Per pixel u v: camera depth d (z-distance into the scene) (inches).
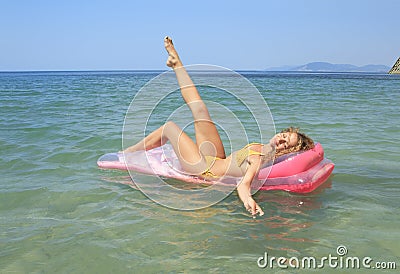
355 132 242.1
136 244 98.1
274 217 117.1
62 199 128.7
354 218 115.8
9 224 109.3
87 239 100.3
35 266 87.3
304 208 125.0
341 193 138.3
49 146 198.4
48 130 239.6
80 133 230.5
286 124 270.2
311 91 627.8
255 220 114.8
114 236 102.3
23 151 188.5
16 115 307.4
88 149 193.3
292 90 659.4
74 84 901.2
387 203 128.0
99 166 162.7
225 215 118.5
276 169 143.3
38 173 155.6
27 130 239.1
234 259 91.0
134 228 107.5
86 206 123.3
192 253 93.8
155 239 101.0
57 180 147.6
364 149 197.9
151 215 117.0
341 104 404.5
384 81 1146.7
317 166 149.2
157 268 87.0
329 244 99.0
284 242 100.0
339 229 108.1
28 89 679.1
